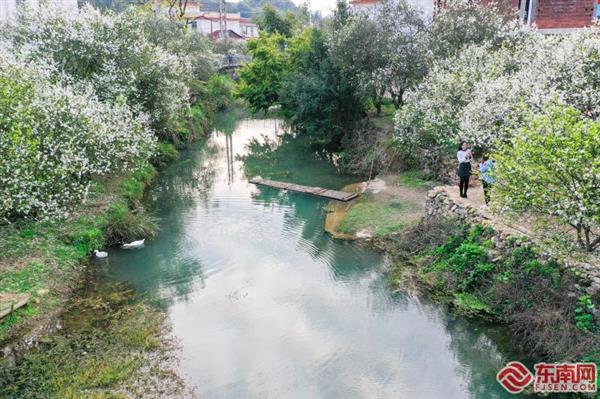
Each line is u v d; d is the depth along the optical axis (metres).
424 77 23.31
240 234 18.12
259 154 32.41
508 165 10.54
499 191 11.38
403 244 16.28
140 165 20.70
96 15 22.47
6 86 14.13
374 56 26.77
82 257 15.19
